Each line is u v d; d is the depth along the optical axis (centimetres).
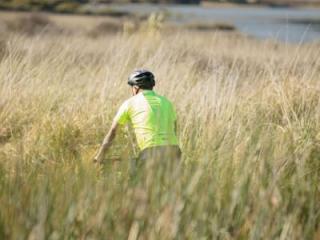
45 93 2988
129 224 1281
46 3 19375
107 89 2992
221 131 2212
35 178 1574
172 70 3259
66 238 1273
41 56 3872
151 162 1400
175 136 2055
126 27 6612
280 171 1569
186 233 1271
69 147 2433
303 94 2736
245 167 1527
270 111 2691
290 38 11694
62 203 1358
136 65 3444
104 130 2583
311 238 1353
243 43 7012
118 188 1436
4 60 3569
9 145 2436
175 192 1315
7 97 2852
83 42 5638
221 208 1367
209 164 1639
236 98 2783
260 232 1304
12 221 1283
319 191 1565
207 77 3322
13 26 10212
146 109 2047
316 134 2302
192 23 16225
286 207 1386
